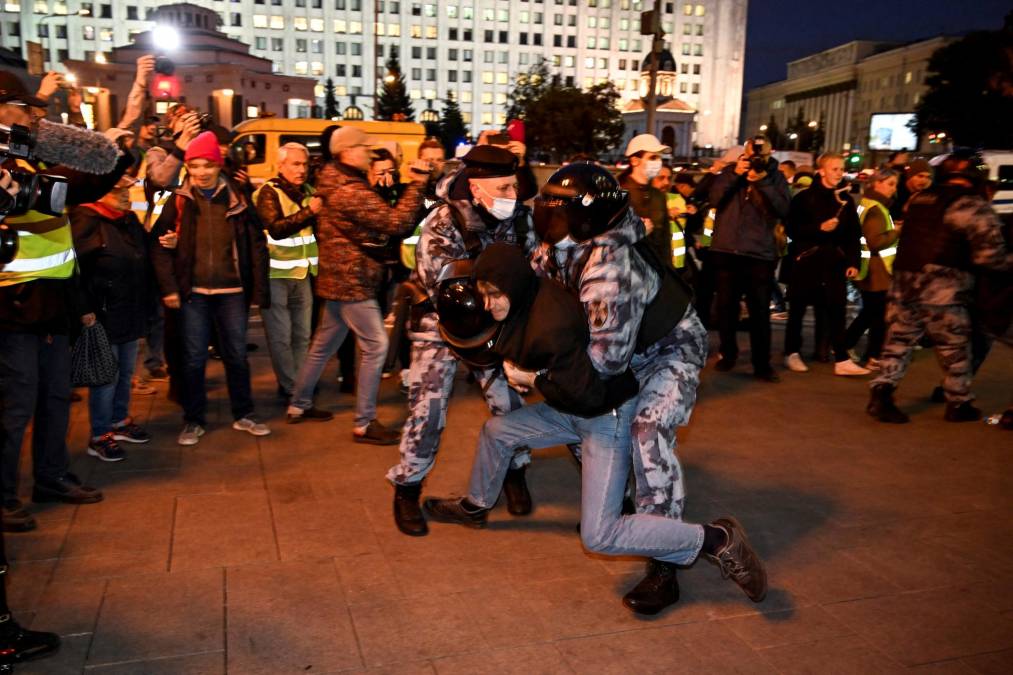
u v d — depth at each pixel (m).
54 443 4.05
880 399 5.86
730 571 3.12
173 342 5.80
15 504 3.79
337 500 4.26
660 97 58.72
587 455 3.06
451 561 3.63
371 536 3.85
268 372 6.92
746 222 6.78
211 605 3.19
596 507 3.01
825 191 7.07
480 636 3.04
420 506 4.18
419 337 3.80
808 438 5.49
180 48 81.56
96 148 2.77
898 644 3.08
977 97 46.78
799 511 4.29
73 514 4.00
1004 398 6.59
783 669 2.90
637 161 5.97
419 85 111.75
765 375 6.98
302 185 6.09
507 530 3.98
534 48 115.12
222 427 5.41
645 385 3.13
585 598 3.35
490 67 113.81
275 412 5.79
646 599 3.20
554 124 41.03
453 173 3.74
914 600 3.40
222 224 4.96
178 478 4.51
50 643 2.83
